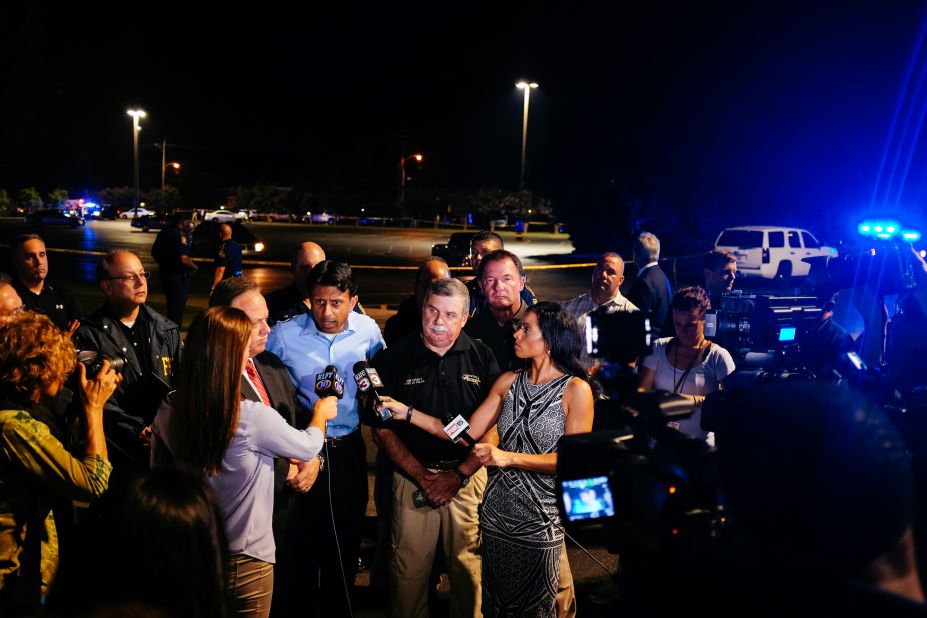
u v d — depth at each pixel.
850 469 1.14
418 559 3.78
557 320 3.43
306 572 4.00
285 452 3.08
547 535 3.44
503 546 3.47
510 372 3.63
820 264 4.52
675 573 1.40
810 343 4.30
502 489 3.48
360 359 4.20
